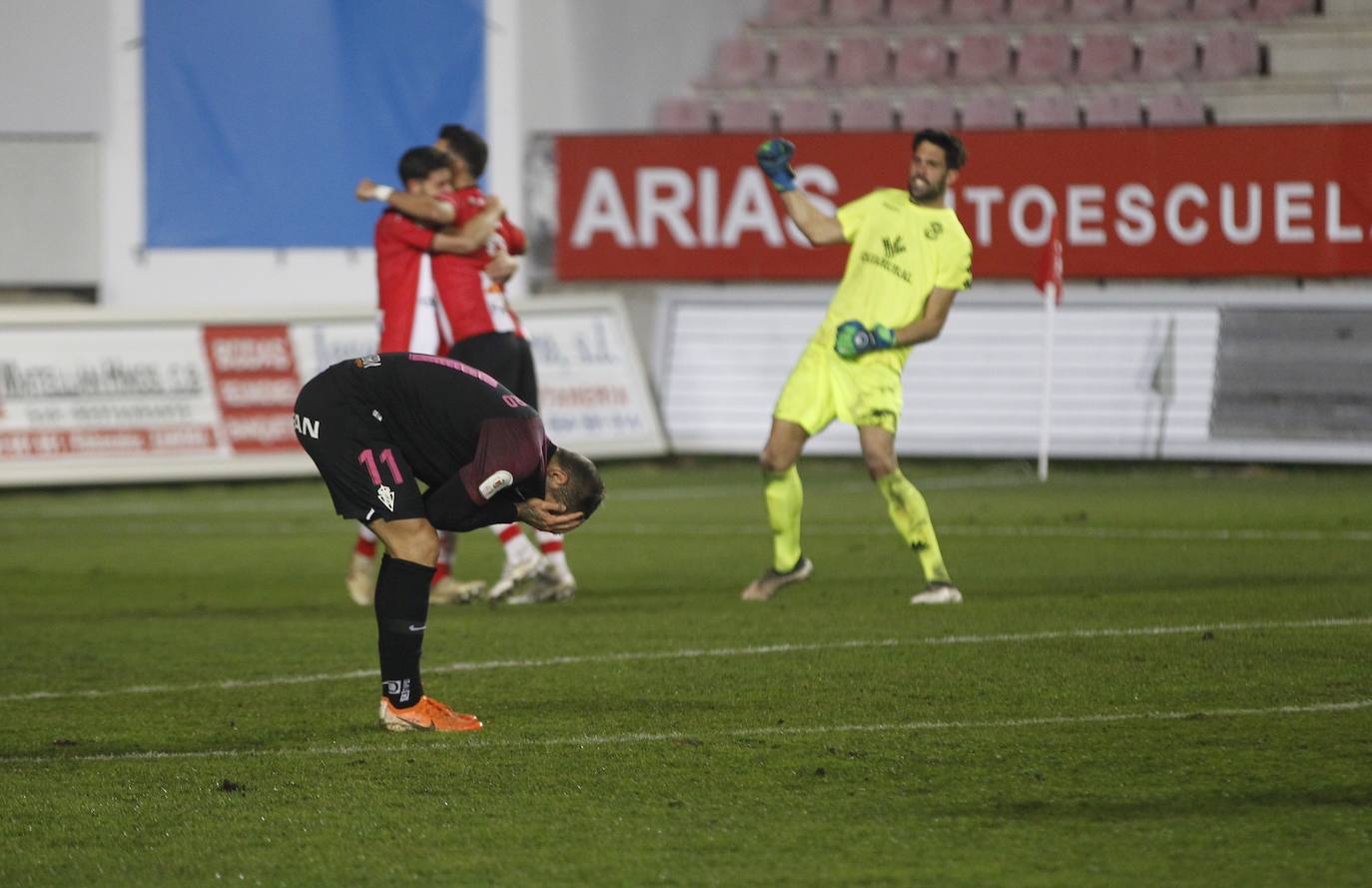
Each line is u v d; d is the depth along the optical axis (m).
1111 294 64.44
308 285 70.25
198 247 69.94
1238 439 62.91
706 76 81.25
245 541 45.59
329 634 29.70
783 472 32.44
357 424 20.14
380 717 21.17
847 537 44.25
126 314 60.19
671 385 66.62
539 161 68.50
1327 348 62.91
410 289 32.19
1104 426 63.72
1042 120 76.31
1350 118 74.81
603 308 65.19
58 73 69.75
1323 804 16.67
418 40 70.12
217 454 60.19
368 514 20.25
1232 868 14.69
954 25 81.25
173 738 20.92
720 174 66.19
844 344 30.67
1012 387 64.44
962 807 16.84
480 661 26.17
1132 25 79.38
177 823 16.72
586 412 64.06
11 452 57.88
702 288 67.12
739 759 19.05
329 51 69.69
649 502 53.75
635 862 15.12
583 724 21.12
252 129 69.75
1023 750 19.23
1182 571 35.94
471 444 19.75
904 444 64.88
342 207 70.19
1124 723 20.56
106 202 69.69
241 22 69.38
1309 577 34.59
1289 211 63.34
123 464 59.00
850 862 15.02
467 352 32.28
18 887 14.72
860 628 28.69
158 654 27.70
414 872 14.94
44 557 42.28
